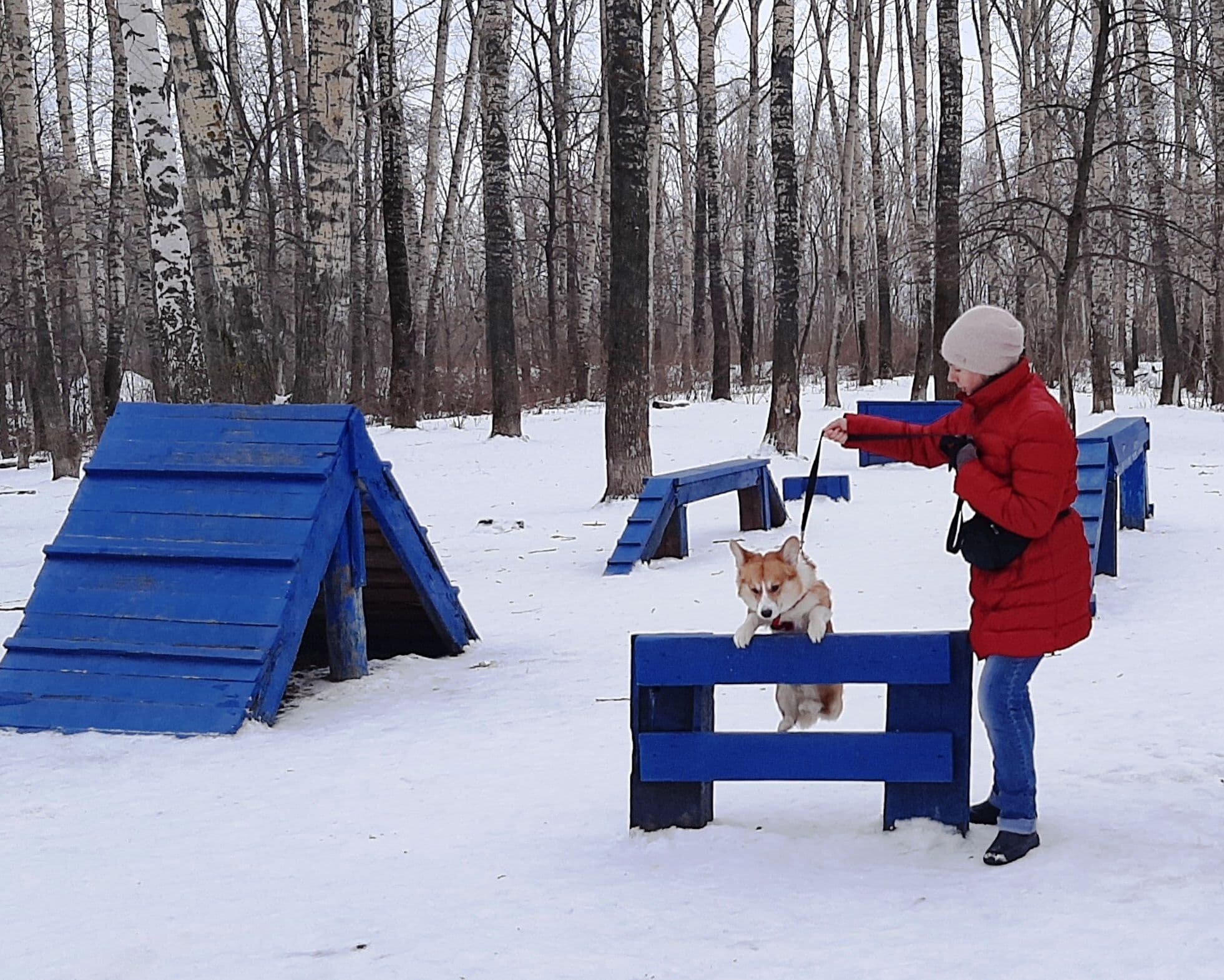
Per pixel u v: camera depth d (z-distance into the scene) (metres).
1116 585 9.86
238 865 4.81
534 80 39.47
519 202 47.47
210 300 14.66
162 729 6.89
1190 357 34.97
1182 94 32.53
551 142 39.19
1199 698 6.39
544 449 22.19
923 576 10.50
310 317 13.86
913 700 4.65
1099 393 25.27
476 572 12.43
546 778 5.84
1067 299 15.48
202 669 7.15
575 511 15.90
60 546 7.77
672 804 4.87
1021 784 4.32
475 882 4.46
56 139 44.09
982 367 4.32
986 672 4.36
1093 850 4.35
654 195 34.88
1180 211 34.72
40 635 7.41
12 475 24.45
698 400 31.52
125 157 28.95
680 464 20.02
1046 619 4.22
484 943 3.87
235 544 7.65
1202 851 4.28
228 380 14.38
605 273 35.81
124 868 4.84
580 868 4.54
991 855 4.32
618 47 15.09
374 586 9.13
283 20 35.72
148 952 3.94
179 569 7.62
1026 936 3.68
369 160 36.47
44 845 5.18
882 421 4.75
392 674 8.63
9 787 6.05
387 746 6.66
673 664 4.82
